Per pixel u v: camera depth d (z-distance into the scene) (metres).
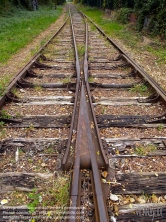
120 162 2.73
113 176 2.48
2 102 4.00
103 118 3.64
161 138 3.15
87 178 2.42
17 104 4.11
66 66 6.33
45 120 3.57
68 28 14.60
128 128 3.45
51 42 9.53
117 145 3.00
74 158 2.57
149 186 2.38
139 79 5.39
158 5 11.02
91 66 6.35
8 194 2.30
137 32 12.30
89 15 25.27
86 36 10.40
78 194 2.15
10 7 19.27
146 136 3.24
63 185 2.35
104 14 23.86
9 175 2.48
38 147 2.95
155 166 2.69
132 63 6.18
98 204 1.99
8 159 2.77
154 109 4.02
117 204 2.19
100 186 2.18
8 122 3.52
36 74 5.57
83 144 2.79
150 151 2.90
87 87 4.50
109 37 10.37
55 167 2.62
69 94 4.59
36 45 9.37
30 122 3.52
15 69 6.16
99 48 8.73
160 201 2.25
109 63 6.78
